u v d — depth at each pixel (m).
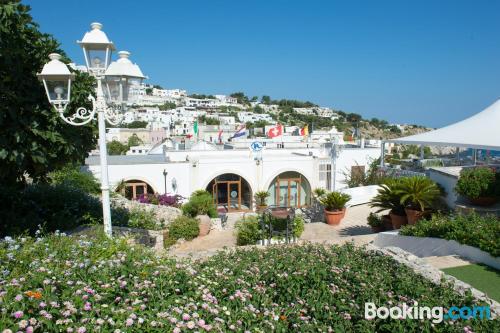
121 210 10.88
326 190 22.39
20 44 5.65
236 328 3.12
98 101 5.45
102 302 3.04
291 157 22.92
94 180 14.65
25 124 5.57
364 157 24.55
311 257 5.58
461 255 6.67
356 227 12.97
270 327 3.32
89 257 4.23
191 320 2.94
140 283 3.45
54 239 4.81
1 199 7.69
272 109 170.75
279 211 9.98
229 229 13.77
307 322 3.60
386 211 14.51
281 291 4.43
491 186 9.49
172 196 18.97
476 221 7.24
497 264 5.92
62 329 2.54
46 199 8.52
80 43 5.21
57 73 5.01
